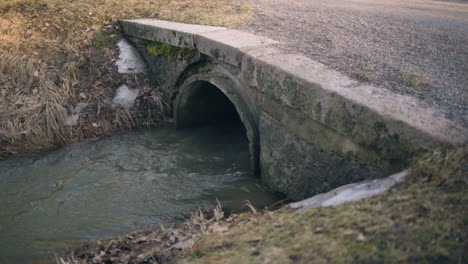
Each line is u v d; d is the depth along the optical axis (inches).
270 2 366.6
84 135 290.7
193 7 351.6
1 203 218.5
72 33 327.3
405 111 144.5
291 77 182.1
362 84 171.3
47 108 281.9
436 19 291.3
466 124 136.5
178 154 267.3
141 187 229.8
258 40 237.5
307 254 104.0
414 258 93.6
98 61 316.5
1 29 315.9
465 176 113.9
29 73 294.7
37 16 336.2
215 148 274.1
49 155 268.1
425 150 130.6
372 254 97.1
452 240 96.0
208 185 227.6
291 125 190.7
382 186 128.5
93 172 247.4
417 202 111.7
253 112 222.5
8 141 272.7
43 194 226.4
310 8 341.1
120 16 345.4
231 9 338.3
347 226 110.7
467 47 223.9
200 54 258.7
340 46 231.6
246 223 146.2
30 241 185.8
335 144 167.5
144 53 323.6
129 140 288.8
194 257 127.8
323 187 179.0
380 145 145.8
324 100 166.1
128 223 196.7
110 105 305.1
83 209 211.5
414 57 210.7
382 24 280.8
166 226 190.4
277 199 205.2
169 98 310.0
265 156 214.2
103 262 156.6
